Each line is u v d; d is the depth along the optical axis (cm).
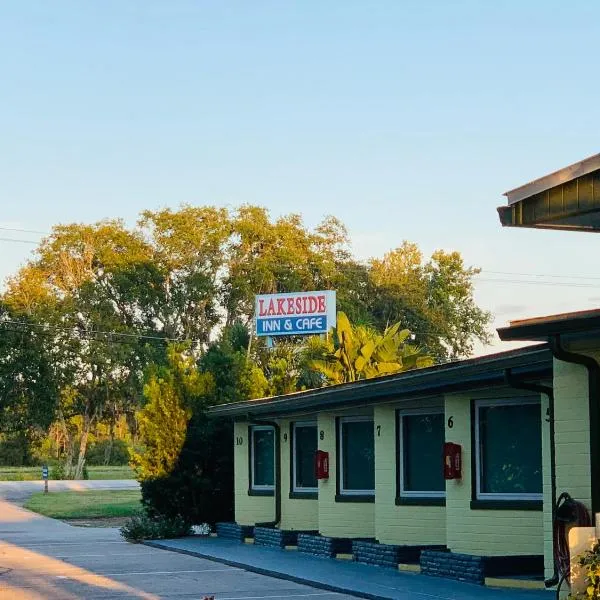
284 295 6200
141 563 2141
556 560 1331
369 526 2238
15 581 1838
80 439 9412
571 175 1091
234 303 8725
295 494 2534
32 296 8494
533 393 1736
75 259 8712
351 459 2295
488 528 1769
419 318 9256
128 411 8938
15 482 6669
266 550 2353
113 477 8394
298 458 2562
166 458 2841
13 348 8369
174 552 2391
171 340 8712
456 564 1731
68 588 1736
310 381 4297
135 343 8581
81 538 2817
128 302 8719
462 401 1823
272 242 8950
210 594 1652
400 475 2061
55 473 8200
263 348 8175
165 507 2836
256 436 2766
